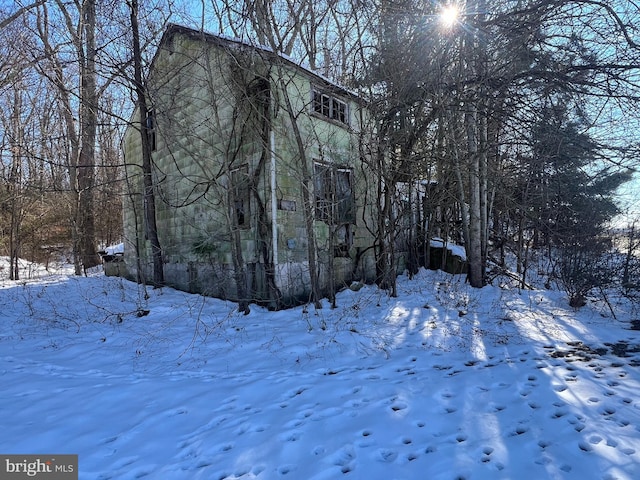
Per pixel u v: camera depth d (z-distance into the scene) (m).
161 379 4.49
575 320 6.25
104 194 16.56
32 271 15.20
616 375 3.86
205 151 8.73
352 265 9.10
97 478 2.58
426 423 3.06
